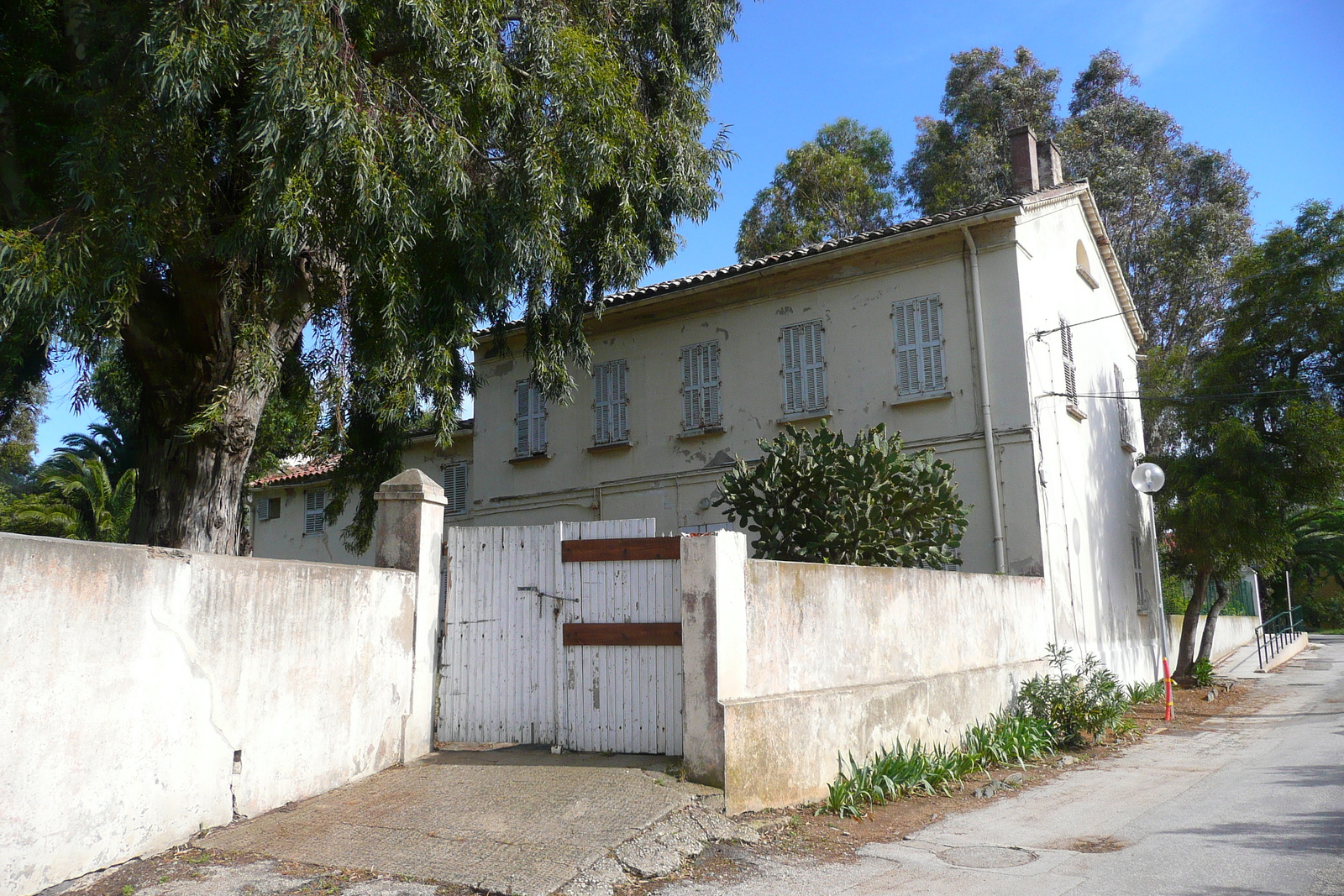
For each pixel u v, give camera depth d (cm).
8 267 685
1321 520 3894
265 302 841
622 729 720
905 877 547
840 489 968
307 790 632
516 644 770
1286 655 2400
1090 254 1675
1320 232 1645
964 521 1043
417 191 870
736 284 1518
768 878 541
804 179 2952
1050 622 1253
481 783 653
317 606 653
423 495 776
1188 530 1667
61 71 860
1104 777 896
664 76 1128
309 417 898
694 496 1523
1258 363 1708
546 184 935
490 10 916
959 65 3045
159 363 896
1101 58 2970
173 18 733
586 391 1673
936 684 921
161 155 772
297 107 740
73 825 479
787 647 736
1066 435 1408
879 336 1399
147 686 525
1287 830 639
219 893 479
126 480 2695
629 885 517
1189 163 2759
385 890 488
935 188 2891
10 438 2770
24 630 459
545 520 1691
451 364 963
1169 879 528
